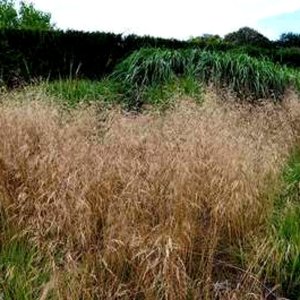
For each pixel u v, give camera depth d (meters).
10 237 3.88
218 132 5.23
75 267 3.37
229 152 4.72
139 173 4.39
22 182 4.37
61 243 3.70
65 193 3.90
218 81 9.23
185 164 4.34
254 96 9.62
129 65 10.16
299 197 5.09
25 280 3.36
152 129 5.44
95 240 3.91
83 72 12.04
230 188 4.30
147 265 3.38
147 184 4.23
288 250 3.88
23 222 3.95
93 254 3.62
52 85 9.27
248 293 3.40
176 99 7.21
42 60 11.46
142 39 12.79
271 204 4.63
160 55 10.02
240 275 3.90
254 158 5.05
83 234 3.64
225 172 4.42
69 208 3.87
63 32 11.84
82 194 3.94
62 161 4.38
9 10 28.47
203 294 3.52
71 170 4.30
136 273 3.56
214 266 3.95
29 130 5.20
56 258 3.69
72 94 9.04
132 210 3.92
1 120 5.13
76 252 3.62
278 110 8.11
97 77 12.09
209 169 4.51
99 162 4.36
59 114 6.16
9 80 10.41
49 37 11.61
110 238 3.60
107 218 3.88
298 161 6.26
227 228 4.27
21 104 6.14
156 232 3.77
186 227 3.79
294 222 4.39
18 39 11.20
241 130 5.90
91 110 6.48
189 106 6.46
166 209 4.08
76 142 4.83
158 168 4.40
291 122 7.82
